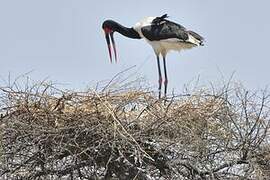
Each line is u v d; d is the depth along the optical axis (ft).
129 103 44.34
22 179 44.34
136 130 43.06
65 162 44.45
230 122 44.78
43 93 43.80
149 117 43.73
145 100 44.62
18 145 42.86
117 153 43.91
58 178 44.60
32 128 42.19
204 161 44.27
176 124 43.34
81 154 43.80
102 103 43.27
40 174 44.29
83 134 42.88
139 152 42.01
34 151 43.27
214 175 44.68
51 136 42.19
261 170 44.68
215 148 44.50
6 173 44.06
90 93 43.88
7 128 42.24
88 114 42.63
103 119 42.70
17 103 43.34
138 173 43.45
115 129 41.65
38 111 43.19
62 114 42.88
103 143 42.42
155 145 43.57
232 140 44.60
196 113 44.19
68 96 43.57
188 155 43.91
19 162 43.80
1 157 42.39
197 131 43.88
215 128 44.45
